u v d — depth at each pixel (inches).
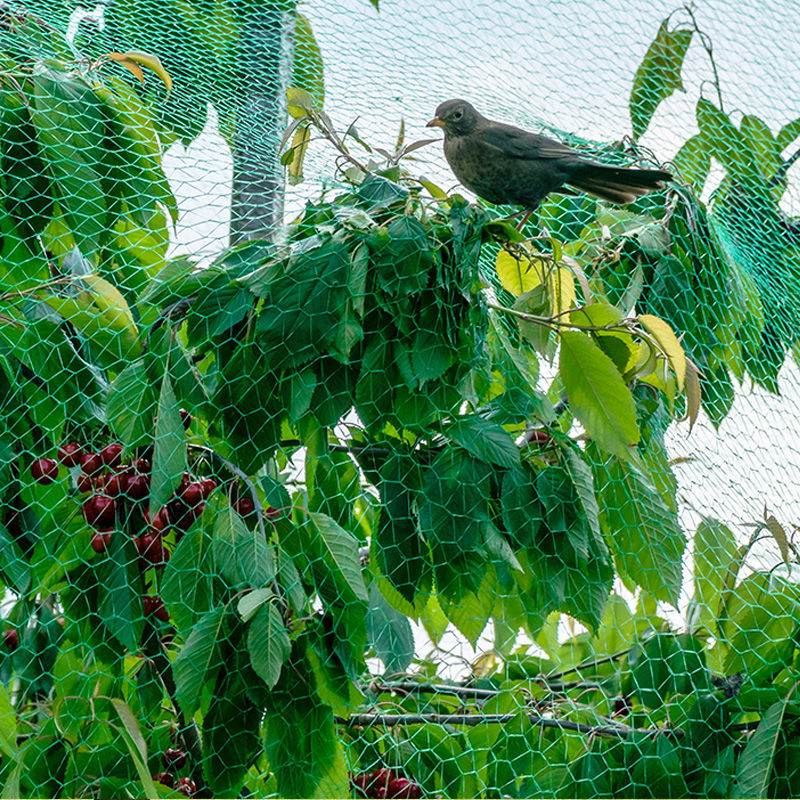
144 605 136.6
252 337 136.6
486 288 151.2
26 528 140.1
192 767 139.0
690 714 146.9
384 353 136.3
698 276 173.8
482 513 135.6
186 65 159.0
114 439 142.9
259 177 153.1
